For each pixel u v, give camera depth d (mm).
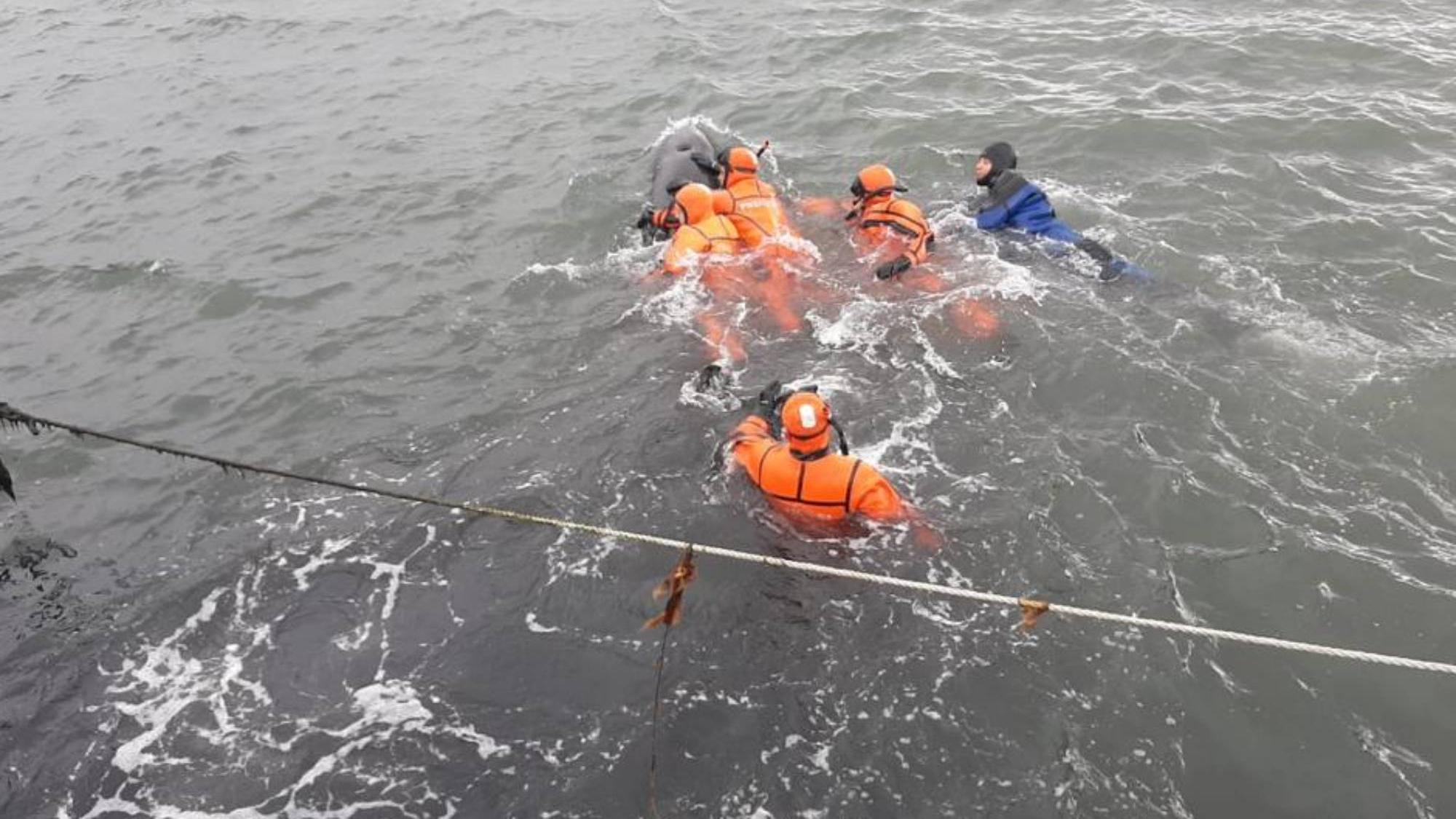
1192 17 13367
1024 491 6027
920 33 13711
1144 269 8164
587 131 11797
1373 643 5012
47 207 10969
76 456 7102
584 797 4539
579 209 10023
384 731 4914
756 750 4684
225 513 6453
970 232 8930
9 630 5672
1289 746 4551
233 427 7281
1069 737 4633
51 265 9734
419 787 4648
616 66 13656
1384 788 4367
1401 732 4594
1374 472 6020
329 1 17422
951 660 5027
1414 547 5508
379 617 5547
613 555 5809
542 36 15039
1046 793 4410
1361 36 12258
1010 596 5348
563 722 4883
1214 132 10305
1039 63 12484
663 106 12305
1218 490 5941
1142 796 4383
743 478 6262
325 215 10289
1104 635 5094
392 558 5949
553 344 7914
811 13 14906
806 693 4926
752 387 7195
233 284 9109
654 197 9875
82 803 4703
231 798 4672
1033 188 8773
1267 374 6844
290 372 7832
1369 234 8383
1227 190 9266
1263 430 6375
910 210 8617
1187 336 7289
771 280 8414
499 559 5867
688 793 4523
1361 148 9852
